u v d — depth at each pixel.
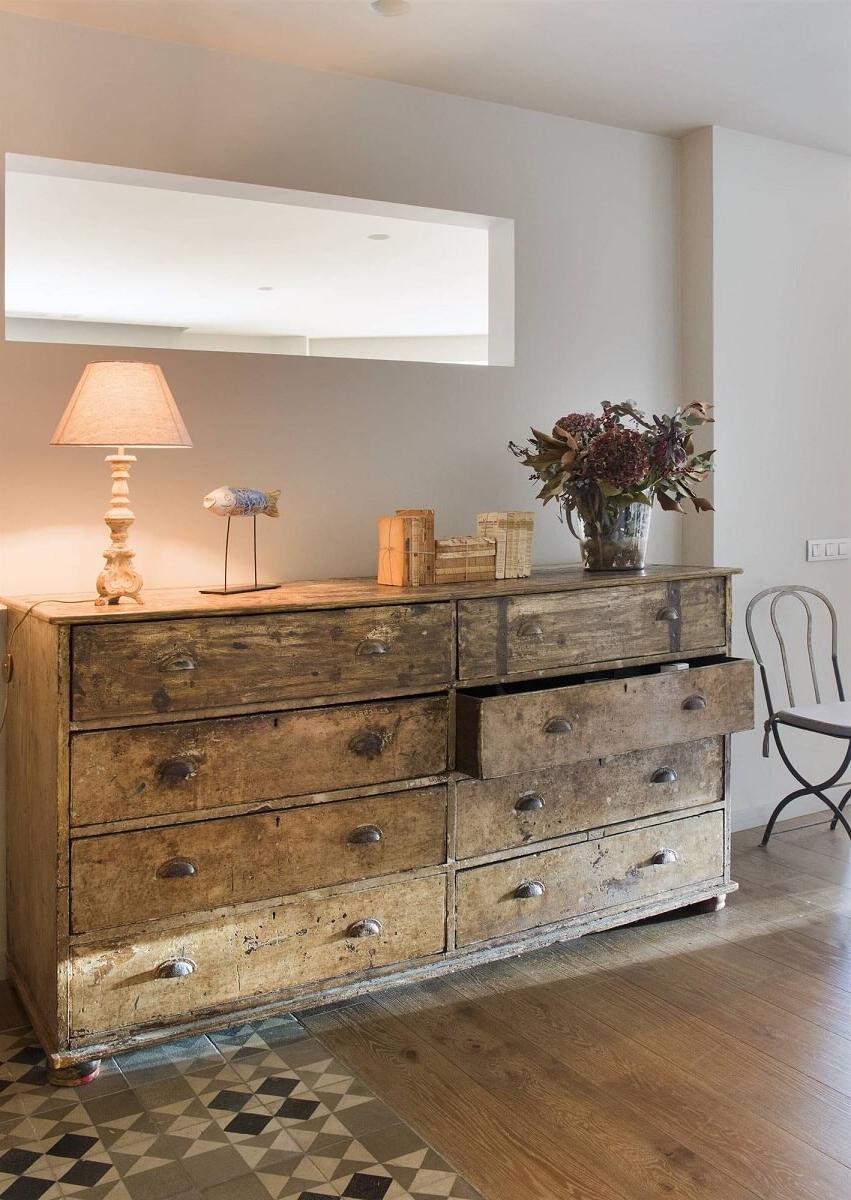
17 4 2.70
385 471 3.37
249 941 2.51
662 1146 2.12
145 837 2.38
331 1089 2.33
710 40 3.03
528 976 2.90
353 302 8.55
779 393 4.06
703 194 3.83
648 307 3.86
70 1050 2.31
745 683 3.21
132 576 2.52
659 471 3.23
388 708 2.67
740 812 4.11
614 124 3.71
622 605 3.06
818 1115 2.23
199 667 2.41
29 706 2.55
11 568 2.85
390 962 2.70
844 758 4.03
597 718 2.88
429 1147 2.12
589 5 2.79
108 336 9.85
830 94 3.47
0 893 2.88
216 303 8.53
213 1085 2.35
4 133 2.76
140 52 2.90
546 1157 2.08
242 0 2.71
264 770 2.51
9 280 7.30
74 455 2.92
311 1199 1.96
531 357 3.60
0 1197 1.96
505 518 3.09
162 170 2.95
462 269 7.07
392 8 2.78
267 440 3.17
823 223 4.14
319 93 3.16
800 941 3.10
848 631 4.35
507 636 2.84
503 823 2.86
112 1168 2.05
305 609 2.54
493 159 3.47
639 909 3.12
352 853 2.63
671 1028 2.59
